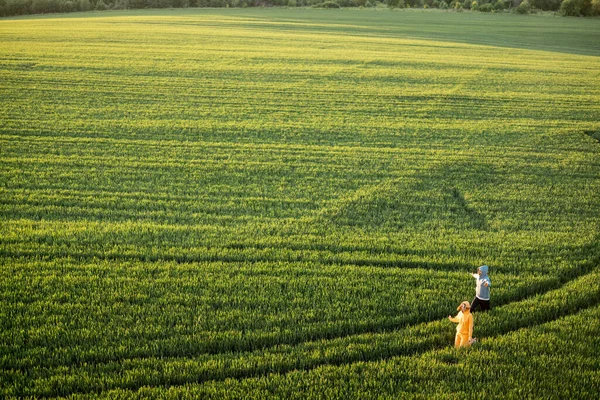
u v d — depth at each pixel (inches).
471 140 1107.9
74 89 1470.2
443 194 812.0
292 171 903.1
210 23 3481.8
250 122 1204.5
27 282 532.1
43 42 2298.2
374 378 410.9
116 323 470.0
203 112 1282.0
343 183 851.4
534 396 391.9
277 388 398.3
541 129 1198.9
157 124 1166.3
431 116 1305.4
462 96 1524.4
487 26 3863.2
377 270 577.3
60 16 4067.4
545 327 478.9
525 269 587.5
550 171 925.8
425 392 397.4
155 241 631.8
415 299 519.8
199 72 1759.4
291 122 1211.2
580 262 597.6
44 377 404.2
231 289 533.0
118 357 430.9
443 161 967.0
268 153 994.1
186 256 598.5
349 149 1026.1
